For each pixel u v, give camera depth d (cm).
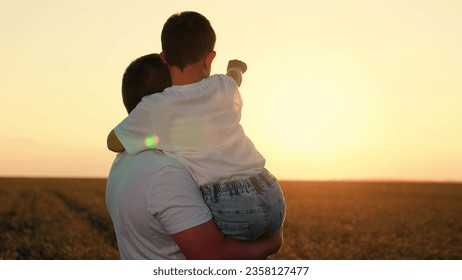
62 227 4234
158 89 405
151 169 364
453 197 9669
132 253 380
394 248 3616
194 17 382
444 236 4272
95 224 4469
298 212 6109
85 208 5928
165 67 408
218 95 372
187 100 366
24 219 4812
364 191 11000
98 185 11850
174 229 357
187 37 377
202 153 367
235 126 378
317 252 3331
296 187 12462
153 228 368
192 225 355
